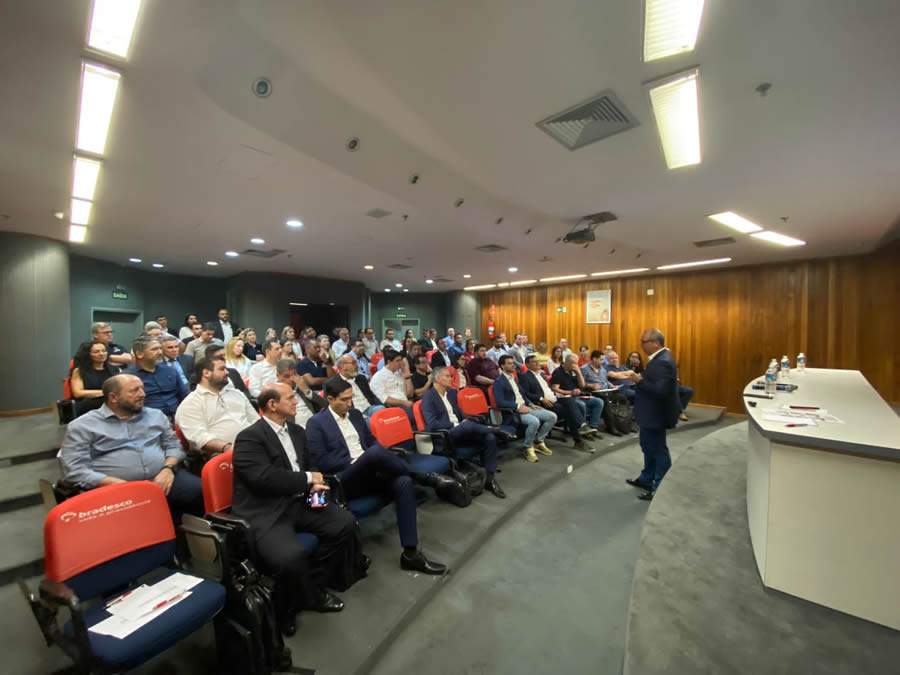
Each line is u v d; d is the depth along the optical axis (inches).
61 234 198.7
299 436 88.7
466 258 261.9
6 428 160.2
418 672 66.4
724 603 58.3
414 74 81.0
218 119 93.7
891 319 227.1
